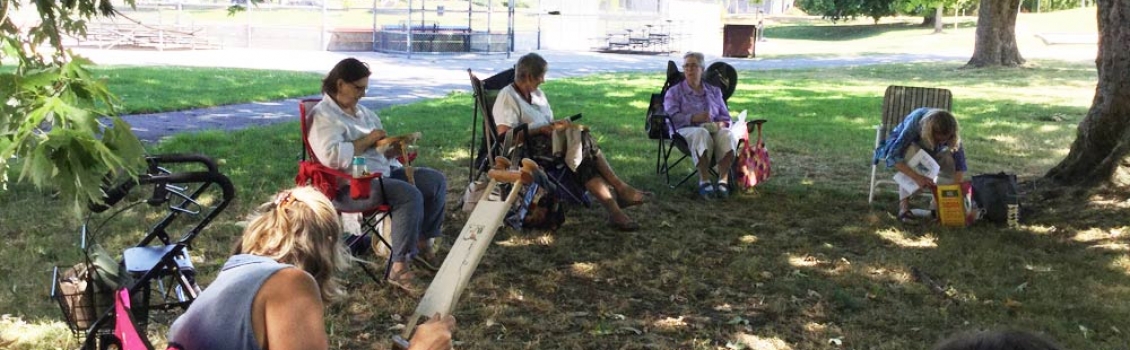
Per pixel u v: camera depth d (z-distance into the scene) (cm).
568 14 3544
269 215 284
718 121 843
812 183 878
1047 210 751
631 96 1742
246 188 768
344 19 3641
